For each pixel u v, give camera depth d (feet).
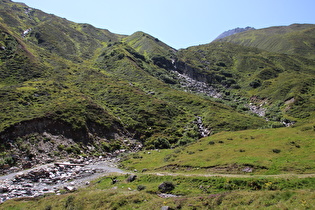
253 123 293.43
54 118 201.46
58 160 166.50
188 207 70.90
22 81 294.05
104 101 314.35
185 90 490.90
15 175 129.08
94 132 223.30
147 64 587.68
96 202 85.25
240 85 567.18
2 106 201.46
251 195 68.90
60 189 115.34
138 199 82.89
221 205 68.64
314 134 133.69
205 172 112.78
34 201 96.73
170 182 97.04
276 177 85.66
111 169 157.28
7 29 444.55
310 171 90.38
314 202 55.26
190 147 170.71
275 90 460.14
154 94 391.86
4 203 93.35
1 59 334.03
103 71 483.51
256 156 116.67
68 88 308.40
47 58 431.43
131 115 284.82
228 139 164.96
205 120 302.25
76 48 632.38
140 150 226.99
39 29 626.64
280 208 57.16
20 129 172.04
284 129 159.94
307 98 385.91
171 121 290.35
